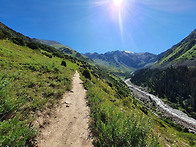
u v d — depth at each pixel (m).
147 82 163.12
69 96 10.90
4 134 3.56
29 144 4.21
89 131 5.82
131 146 4.18
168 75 141.38
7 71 10.55
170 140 9.38
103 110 7.46
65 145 4.73
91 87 16.89
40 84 10.69
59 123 6.23
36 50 46.16
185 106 83.06
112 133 4.70
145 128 5.01
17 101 5.76
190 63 156.50
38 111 6.58
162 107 75.81
